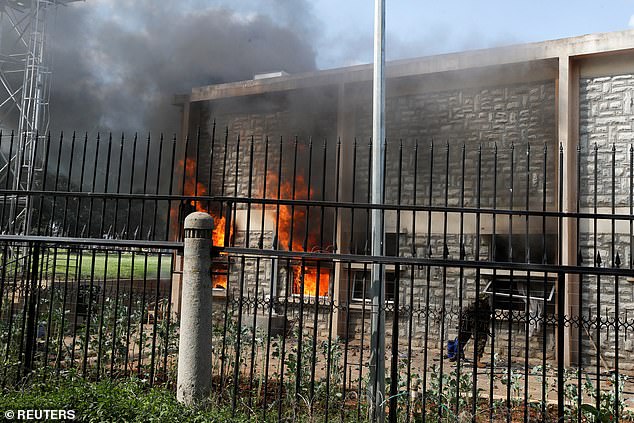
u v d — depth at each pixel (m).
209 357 5.71
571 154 10.61
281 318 12.26
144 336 8.30
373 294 6.07
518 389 7.43
